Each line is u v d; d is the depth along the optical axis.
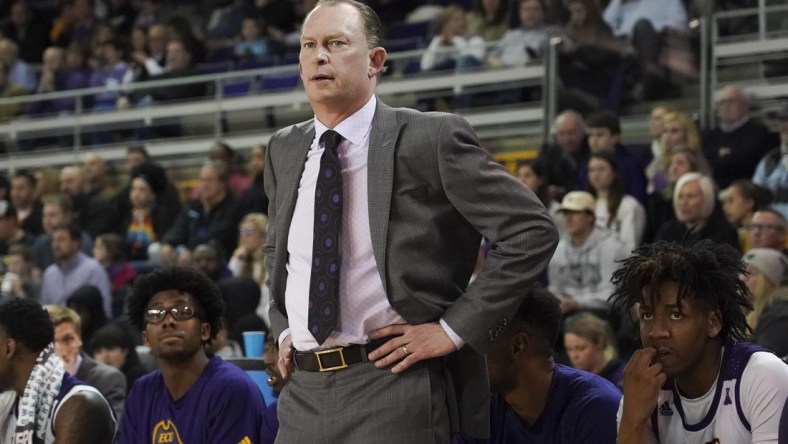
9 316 12.07
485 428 8.73
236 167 28.64
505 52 27.48
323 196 8.27
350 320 8.20
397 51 30.53
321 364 8.25
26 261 26.20
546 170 21.83
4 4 42.16
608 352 15.39
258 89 32.38
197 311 11.67
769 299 15.09
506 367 9.70
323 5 8.48
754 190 19.17
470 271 8.62
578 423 9.68
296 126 8.93
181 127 33.16
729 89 22.12
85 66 36.25
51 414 11.99
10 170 35.66
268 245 9.04
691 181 18.45
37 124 35.47
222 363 11.91
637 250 8.87
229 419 11.48
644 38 24.84
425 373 8.21
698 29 24.67
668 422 8.72
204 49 34.53
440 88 28.00
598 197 20.72
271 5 34.47
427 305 8.21
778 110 23.67
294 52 33.34
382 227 8.13
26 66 38.09
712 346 8.47
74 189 30.34
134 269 25.56
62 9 40.31
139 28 36.50
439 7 32.62
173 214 27.98
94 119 34.38
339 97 8.31
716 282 8.45
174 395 11.77
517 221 8.20
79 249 24.80
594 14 25.27
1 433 12.27
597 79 25.17
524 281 8.12
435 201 8.32
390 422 8.09
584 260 19.09
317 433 8.19
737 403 8.32
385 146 8.29
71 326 15.80
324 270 8.16
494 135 27.31
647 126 24.70
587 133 22.48
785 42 24.42
